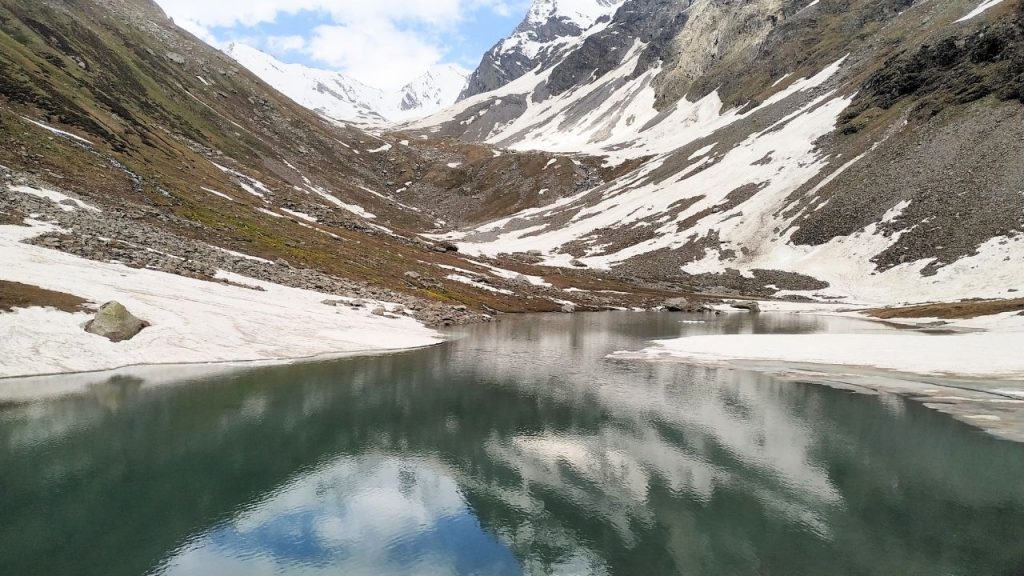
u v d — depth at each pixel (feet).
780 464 82.12
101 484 73.56
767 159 570.46
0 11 432.66
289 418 102.68
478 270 419.95
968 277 316.81
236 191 387.55
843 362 157.07
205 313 171.42
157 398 111.86
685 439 93.40
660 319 308.40
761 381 135.64
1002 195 344.49
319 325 192.34
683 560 57.62
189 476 77.05
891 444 89.15
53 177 241.14
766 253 458.50
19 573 53.93
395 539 61.98
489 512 68.74
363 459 84.48
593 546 60.59
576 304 374.84
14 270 151.74
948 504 68.80
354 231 421.18
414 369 148.56
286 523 65.46
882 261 376.48
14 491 70.59
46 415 98.99
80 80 403.95
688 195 584.40
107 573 54.54
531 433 96.58
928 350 164.35
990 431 93.81
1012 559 56.75
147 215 251.60
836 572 54.80
